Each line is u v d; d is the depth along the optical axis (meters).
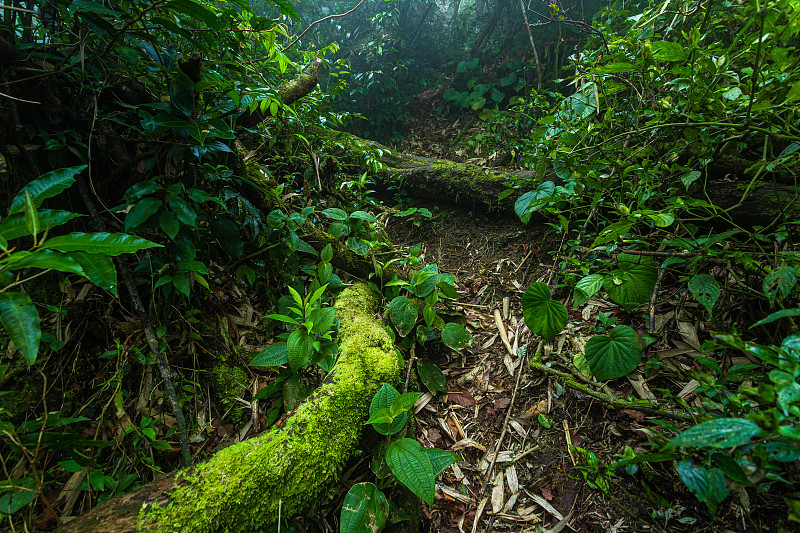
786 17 1.29
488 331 2.38
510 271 2.73
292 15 1.36
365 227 2.55
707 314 1.92
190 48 1.82
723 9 2.12
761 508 1.34
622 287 1.75
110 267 0.95
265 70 2.76
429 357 2.25
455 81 5.50
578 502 1.57
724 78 1.82
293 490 1.30
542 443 1.80
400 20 5.59
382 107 4.88
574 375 1.93
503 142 4.14
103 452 1.52
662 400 1.72
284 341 1.87
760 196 2.02
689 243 1.59
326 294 2.29
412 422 1.79
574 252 2.45
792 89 1.33
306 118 2.90
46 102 1.58
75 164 1.71
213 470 1.23
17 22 1.67
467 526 1.56
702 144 1.78
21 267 0.79
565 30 4.72
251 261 2.22
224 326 2.01
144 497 1.16
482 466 1.76
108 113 1.75
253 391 1.88
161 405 1.70
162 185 1.72
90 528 1.06
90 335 1.72
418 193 3.38
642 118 2.16
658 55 1.68
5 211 1.55
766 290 1.33
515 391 2.02
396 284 2.24
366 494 1.37
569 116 2.30
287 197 2.57
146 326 1.61
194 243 1.71
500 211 3.11
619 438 1.70
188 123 1.51
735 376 1.39
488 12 5.77
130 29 1.39
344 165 3.22
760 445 0.81
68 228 1.73
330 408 1.47
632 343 1.65
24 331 0.80
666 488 1.50
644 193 1.79
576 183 2.00
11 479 1.20
